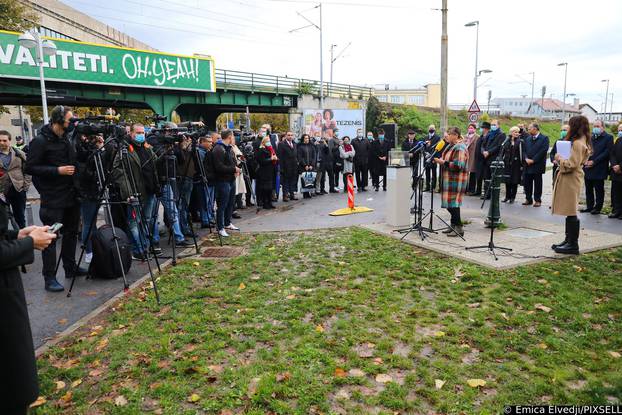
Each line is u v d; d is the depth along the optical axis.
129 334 4.26
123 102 24.61
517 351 3.82
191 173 8.31
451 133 7.46
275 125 51.91
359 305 4.86
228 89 29.02
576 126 6.25
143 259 6.97
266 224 9.68
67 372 3.60
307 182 13.55
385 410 3.03
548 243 7.15
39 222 10.84
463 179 7.56
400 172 8.70
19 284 2.12
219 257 7.03
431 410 3.03
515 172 11.41
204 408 3.07
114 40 49.41
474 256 6.43
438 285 5.40
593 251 6.66
